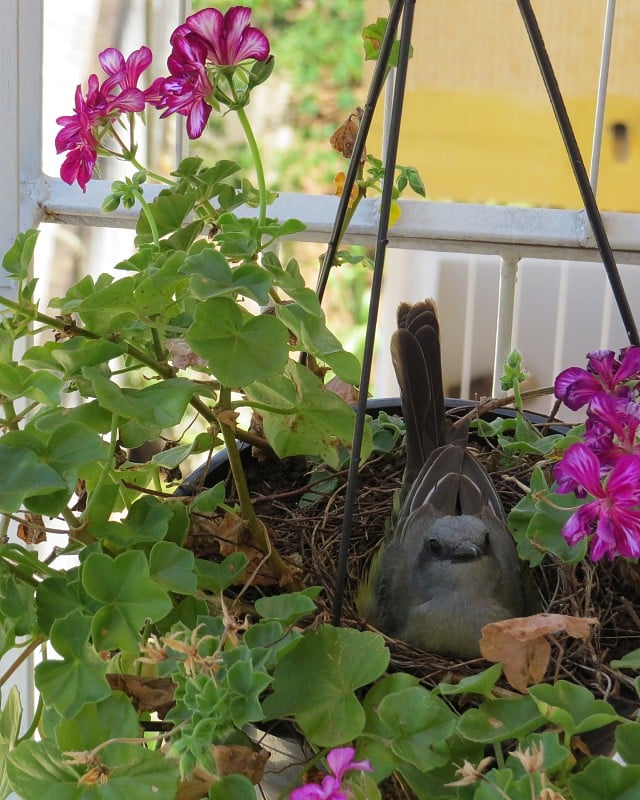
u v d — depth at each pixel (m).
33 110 1.77
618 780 1.01
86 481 1.49
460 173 2.12
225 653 1.11
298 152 6.65
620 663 1.21
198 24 1.24
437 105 2.06
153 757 1.12
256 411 1.65
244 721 1.03
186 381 1.25
